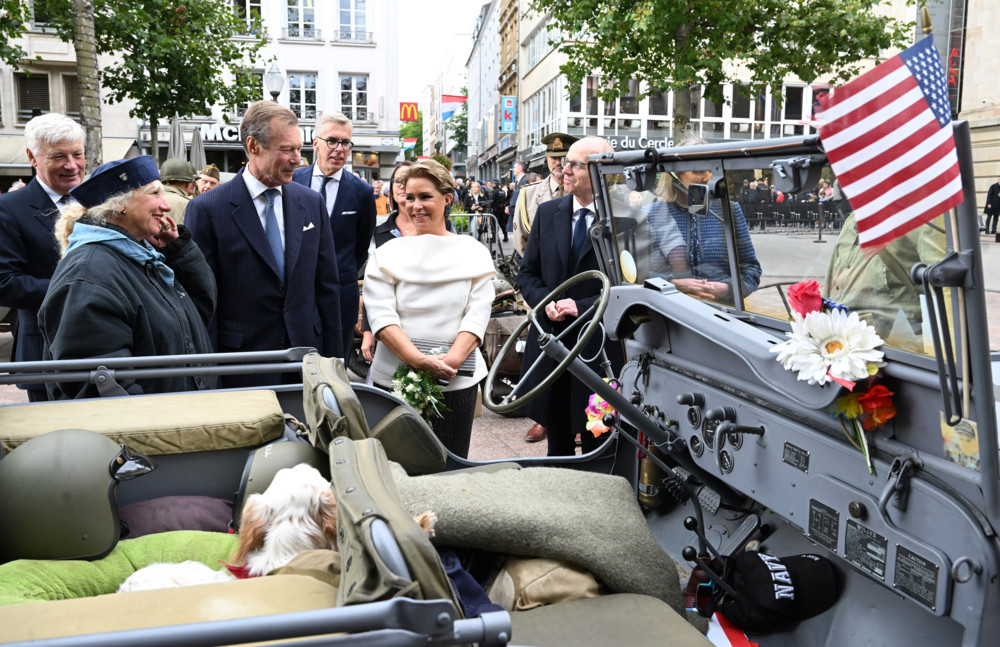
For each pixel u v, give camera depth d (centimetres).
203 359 283
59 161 412
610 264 320
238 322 395
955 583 165
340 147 511
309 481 203
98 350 279
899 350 181
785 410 215
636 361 298
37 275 409
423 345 377
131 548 208
